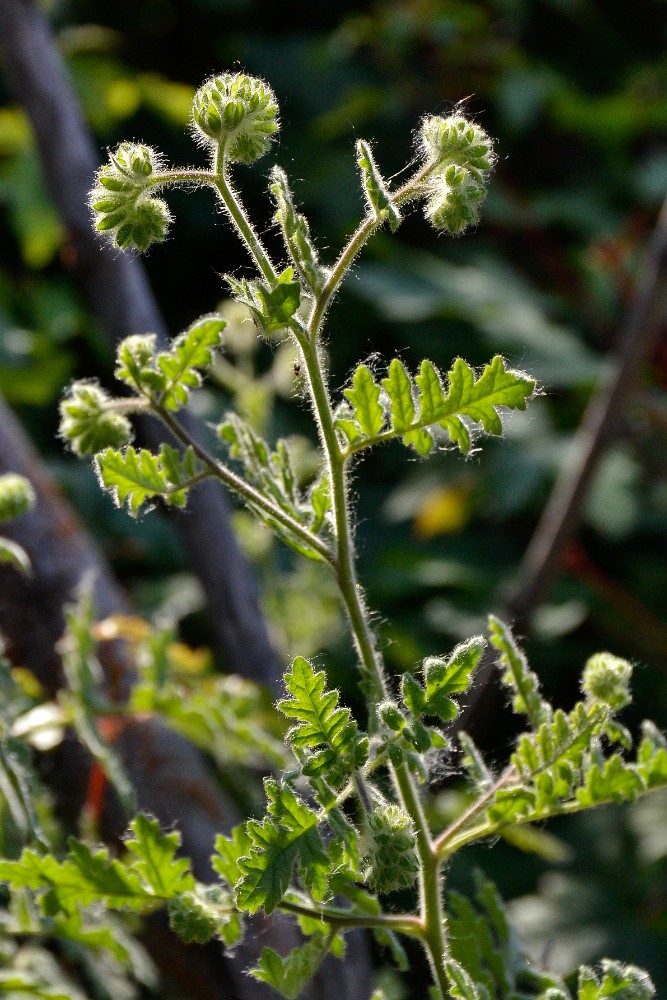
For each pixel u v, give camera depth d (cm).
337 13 292
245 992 95
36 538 102
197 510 114
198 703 98
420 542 214
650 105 244
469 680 80
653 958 158
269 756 98
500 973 87
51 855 83
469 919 88
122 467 82
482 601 196
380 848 78
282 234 80
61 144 115
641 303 133
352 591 81
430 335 231
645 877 169
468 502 206
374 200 80
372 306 231
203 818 99
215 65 277
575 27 279
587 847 175
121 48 270
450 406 81
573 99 243
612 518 190
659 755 84
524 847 99
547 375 203
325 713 78
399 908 135
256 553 139
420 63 257
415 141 86
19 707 94
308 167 248
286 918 96
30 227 201
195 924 82
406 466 222
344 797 79
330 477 81
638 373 130
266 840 78
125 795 94
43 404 193
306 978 82
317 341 80
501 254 245
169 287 254
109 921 93
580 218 236
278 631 138
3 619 102
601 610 192
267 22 287
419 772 79
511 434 203
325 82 263
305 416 209
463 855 169
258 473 84
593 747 84
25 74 114
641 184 243
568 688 194
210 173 80
